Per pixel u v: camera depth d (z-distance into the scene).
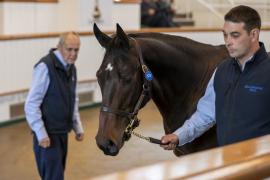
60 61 4.11
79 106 9.82
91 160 6.53
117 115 2.96
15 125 8.39
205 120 2.85
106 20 11.18
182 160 1.24
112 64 2.97
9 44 8.28
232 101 2.58
